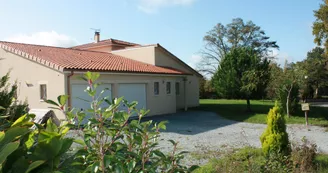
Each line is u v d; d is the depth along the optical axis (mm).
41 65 14461
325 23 22062
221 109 22906
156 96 19406
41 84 14523
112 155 1875
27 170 1430
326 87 47344
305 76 17109
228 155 6867
